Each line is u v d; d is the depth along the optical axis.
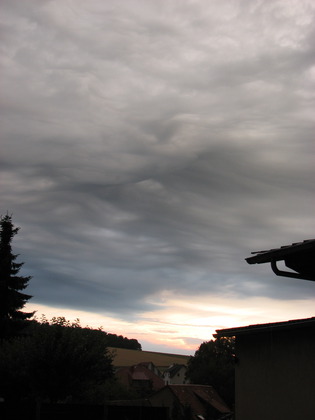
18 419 21.05
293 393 9.09
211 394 55.38
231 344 73.00
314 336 8.93
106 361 28.59
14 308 41.28
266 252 9.39
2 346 28.66
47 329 25.27
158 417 24.77
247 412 10.02
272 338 9.83
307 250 8.62
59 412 21.72
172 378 101.62
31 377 24.16
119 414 23.39
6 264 41.94
